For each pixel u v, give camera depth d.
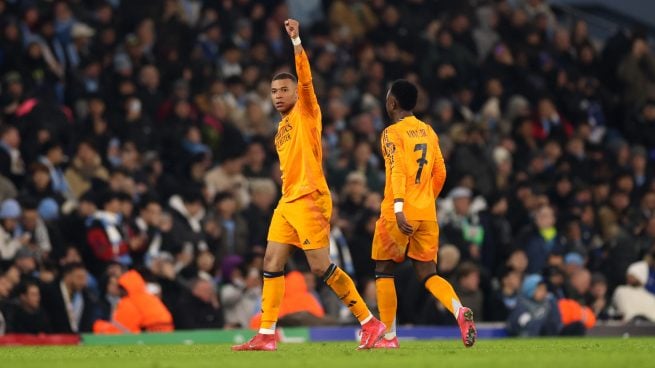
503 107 66.94
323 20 68.62
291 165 26.08
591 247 56.62
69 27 55.94
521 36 73.19
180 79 57.16
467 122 61.78
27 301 38.97
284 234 26.27
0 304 38.53
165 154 52.84
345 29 67.19
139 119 52.94
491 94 66.44
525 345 30.16
